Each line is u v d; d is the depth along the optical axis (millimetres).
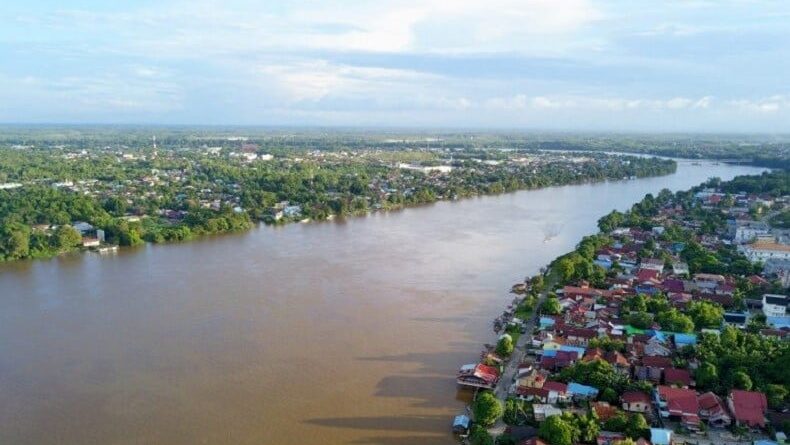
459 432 104438
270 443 101438
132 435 103500
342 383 121375
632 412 109375
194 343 139625
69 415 109625
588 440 99438
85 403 113625
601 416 104875
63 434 103688
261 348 137125
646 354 130250
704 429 103625
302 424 106875
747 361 119312
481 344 140000
